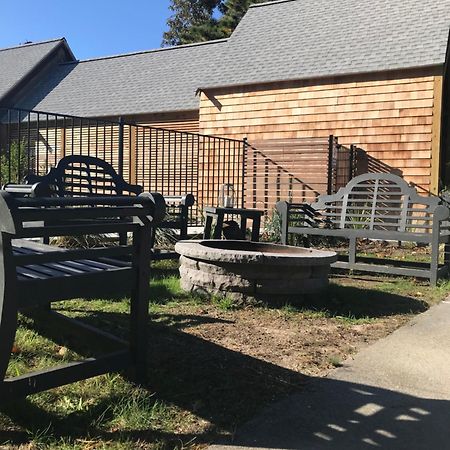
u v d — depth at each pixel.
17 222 2.15
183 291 5.07
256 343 3.67
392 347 3.71
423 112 10.81
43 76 22.42
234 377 3.03
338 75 11.60
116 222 2.77
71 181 5.62
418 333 4.09
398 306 4.99
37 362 3.11
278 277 4.69
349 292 5.50
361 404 2.75
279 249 5.85
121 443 2.26
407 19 12.41
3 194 2.16
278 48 13.52
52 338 3.56
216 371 3.10
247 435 2.39
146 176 15.68
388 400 2.81
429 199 6.90
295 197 12.01
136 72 19.36
